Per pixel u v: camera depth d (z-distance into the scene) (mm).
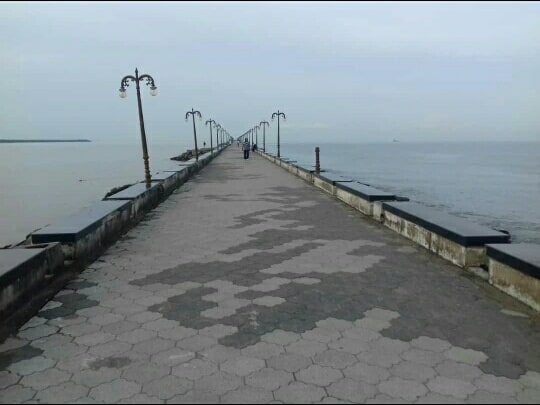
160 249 6078
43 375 2791
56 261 4543
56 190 31625
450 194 31625
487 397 2564
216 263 5359
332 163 75812
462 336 3346
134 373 2809
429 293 4273
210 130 38656
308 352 3084
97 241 5809
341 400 2521
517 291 4055
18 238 15570
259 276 4824
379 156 116312
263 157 36906
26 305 3760
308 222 8086
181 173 15523
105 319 3668
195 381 2711
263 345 3189
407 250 5973
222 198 11617
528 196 30578
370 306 3945
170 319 3662
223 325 3537
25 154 134125
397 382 2709
